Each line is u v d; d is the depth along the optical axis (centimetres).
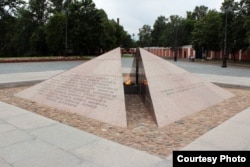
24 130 550
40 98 857
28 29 6256
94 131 561
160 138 521
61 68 2242
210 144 479
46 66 2488
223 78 1605
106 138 517
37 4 6247
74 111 714
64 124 599
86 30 4328
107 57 880
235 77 1683
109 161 405
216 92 943
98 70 826
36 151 441
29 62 3139
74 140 494
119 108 646
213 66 3144
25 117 651
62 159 411
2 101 852
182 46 6825
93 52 5106
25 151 440
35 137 508
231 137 519
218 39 4697
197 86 897
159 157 425
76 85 819
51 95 842
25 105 797
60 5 6316
